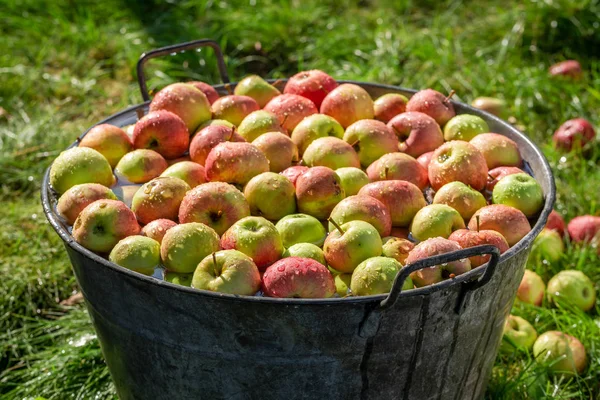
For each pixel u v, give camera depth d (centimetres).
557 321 150
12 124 196
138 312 113
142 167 127
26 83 211
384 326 110
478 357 121
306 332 108
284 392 113
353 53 225
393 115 141
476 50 228
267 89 143
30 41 231
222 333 109
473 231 117
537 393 139
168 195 120
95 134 130
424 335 112
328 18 244
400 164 128
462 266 113
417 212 122
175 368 115
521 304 152
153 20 242
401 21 238
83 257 114
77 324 150
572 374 143
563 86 207
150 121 130
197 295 106
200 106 136
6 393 144
